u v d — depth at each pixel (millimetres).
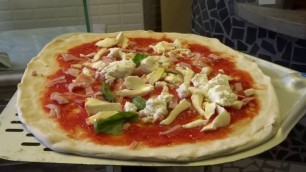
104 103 890
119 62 1046
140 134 829
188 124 858
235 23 1619
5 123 855
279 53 1470
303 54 1395
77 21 1249
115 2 2010
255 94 979
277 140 816
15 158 744
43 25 1251
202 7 1830
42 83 1023
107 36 1291
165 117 883
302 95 944
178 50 1204
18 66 1104
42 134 791
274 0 1491
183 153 749
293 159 1552
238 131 843
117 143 799
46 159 748
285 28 1351
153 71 1053
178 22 2084
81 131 837
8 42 1208
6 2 1193
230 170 1520
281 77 1042
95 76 1036
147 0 2100
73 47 1217
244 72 1089
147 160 750
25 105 911
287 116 879
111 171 833
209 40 1299
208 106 908
